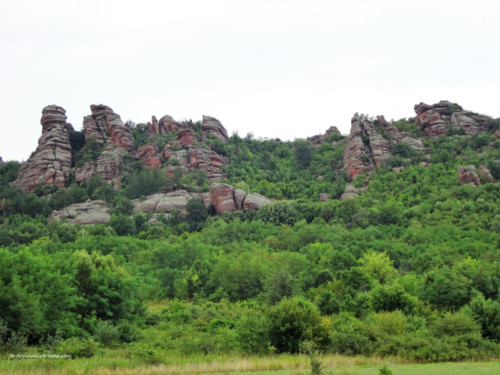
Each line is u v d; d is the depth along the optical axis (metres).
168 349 36.06
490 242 78.94
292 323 35.16
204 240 95.31
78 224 110.69
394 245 79.81
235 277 66.06
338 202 116.38
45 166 139.75
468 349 32.94
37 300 35.88
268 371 27.58
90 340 33.62
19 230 107.75
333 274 63.47
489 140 142.00
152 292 67.38
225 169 146.38
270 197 132.88
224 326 43.72
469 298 46.19
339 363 30.56
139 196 129.00
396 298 44.47
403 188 121.12
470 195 105.25
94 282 45.59
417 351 32.22
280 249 89.31
